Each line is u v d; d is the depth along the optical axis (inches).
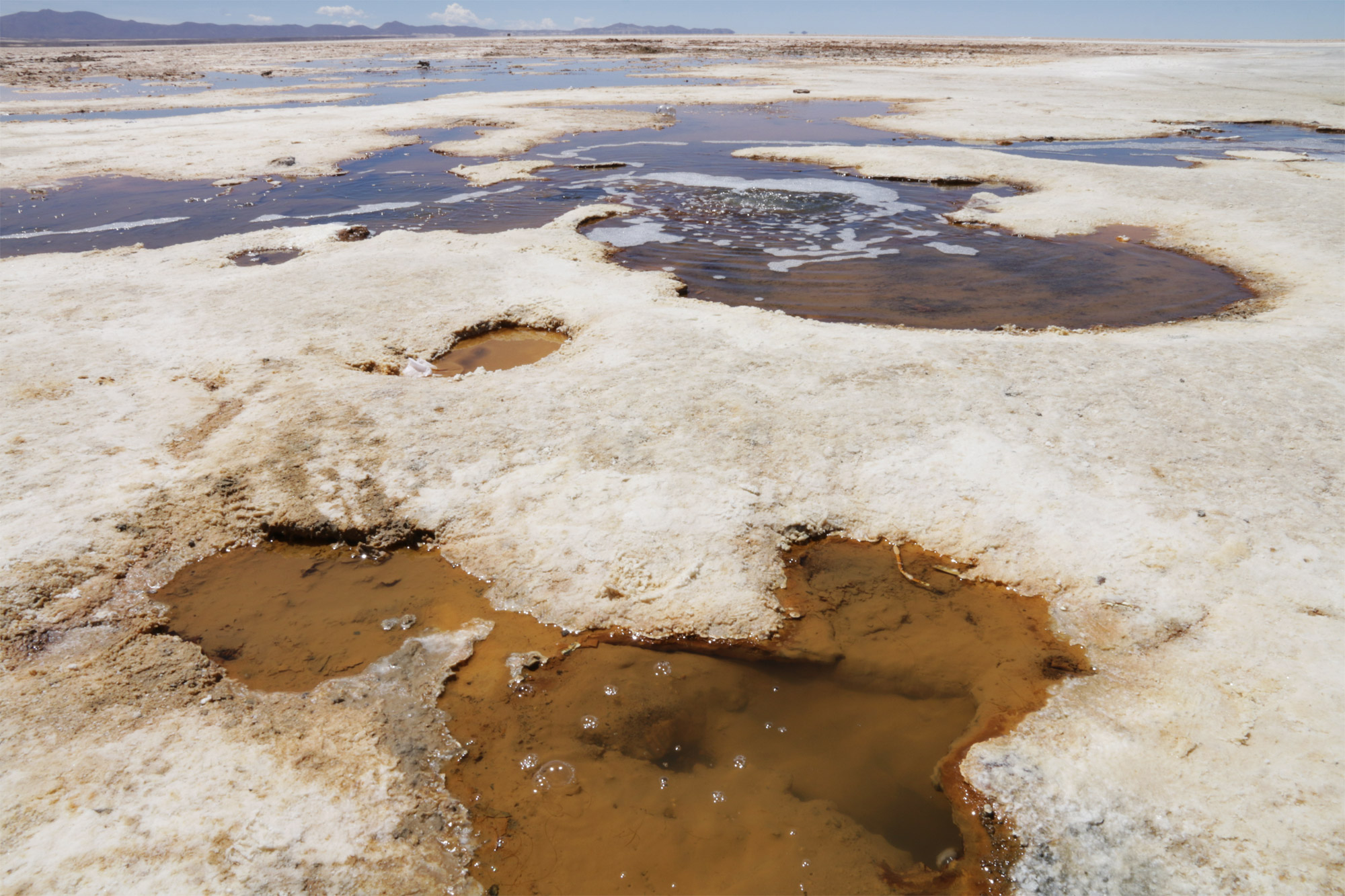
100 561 224.5
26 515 237.8
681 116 1305.4
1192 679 182.5
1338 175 708.0
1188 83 1657.2
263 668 194.5
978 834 156.2
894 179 777.6
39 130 1093.8
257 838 148.2
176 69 2839.6
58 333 374.3
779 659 202.2
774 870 150.7
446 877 147.6
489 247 535.5
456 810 160.7
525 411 299.6
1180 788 157.2
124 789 155.7
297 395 312.7
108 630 203.8
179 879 139.3
